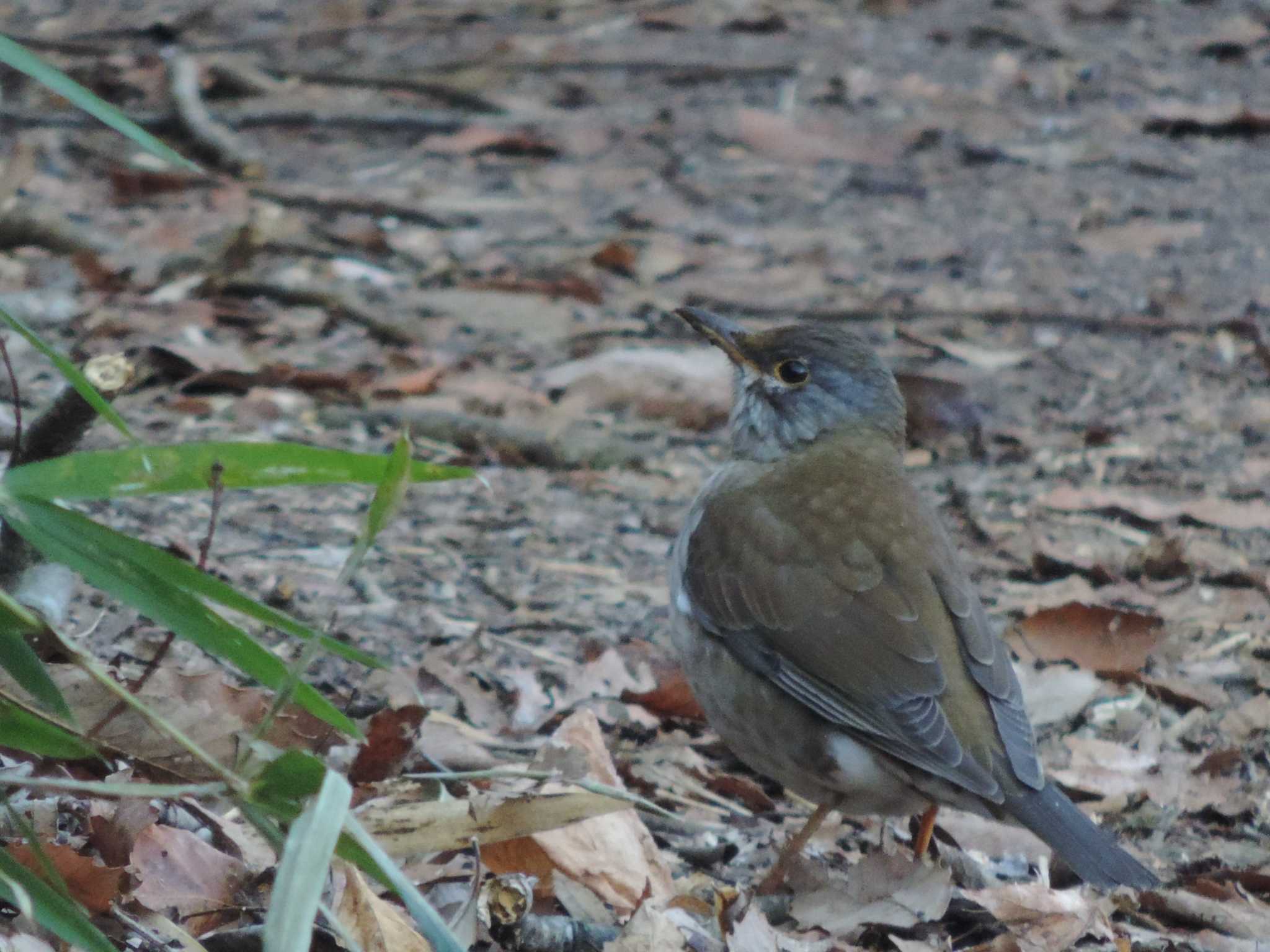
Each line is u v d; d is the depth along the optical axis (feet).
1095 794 30.09
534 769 24.41
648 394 45.62
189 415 41.06
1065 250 59.52
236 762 18.90
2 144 57.52
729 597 26.66
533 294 51.34
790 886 25.12
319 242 53.47
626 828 24.40
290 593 32.40
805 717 25.95
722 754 30.76
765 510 27.22
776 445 29.19
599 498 40.68
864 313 52.85
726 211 60.44
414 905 16.80
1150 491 43.37
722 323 30.19
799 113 68.74
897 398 29.94
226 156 58.75
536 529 38.45
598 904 23.39
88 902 20.20
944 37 78.89
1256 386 50.29
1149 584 38.60
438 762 27.55
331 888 21.48
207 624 18.75
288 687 17.60
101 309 46.19
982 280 56.59
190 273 49.62
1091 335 52.95
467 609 33.99
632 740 30.53
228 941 20.20
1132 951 24.59
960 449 45.98
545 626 33.71
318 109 64.90
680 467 42.86
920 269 57.11
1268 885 26.84
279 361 44.65
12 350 42.27
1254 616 37.19
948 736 24.53
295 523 36.63
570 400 45.37
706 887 24.94
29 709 18.28
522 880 21.81
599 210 59.26
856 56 75.46
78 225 50.55
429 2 78.54
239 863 21.94
